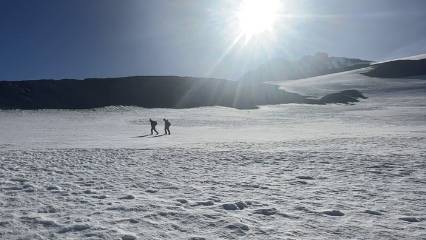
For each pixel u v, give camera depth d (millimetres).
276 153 16266
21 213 6430
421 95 93312
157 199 7566
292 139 25219
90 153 16938
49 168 12211
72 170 11836
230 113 67312
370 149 17188
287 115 64750
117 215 6301
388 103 83188
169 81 103562
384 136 25328
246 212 6609
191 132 36250
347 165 12461
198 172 11438
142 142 24797
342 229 5645
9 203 7164
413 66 140125
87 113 64188
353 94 96938
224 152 17078
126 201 7363
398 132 30469
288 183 9492
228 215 6355
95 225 5703
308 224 5895
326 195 8023
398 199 7586
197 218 6152
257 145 20891
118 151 17828
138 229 5559
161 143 23719
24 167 12391
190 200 7504
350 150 16938
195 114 64250
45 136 31375
